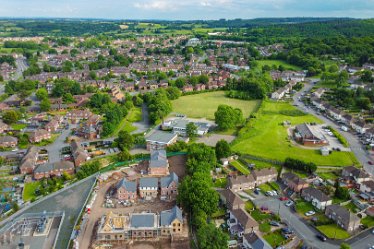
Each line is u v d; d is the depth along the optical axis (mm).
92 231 184125
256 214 194375
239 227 179625
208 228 166375
